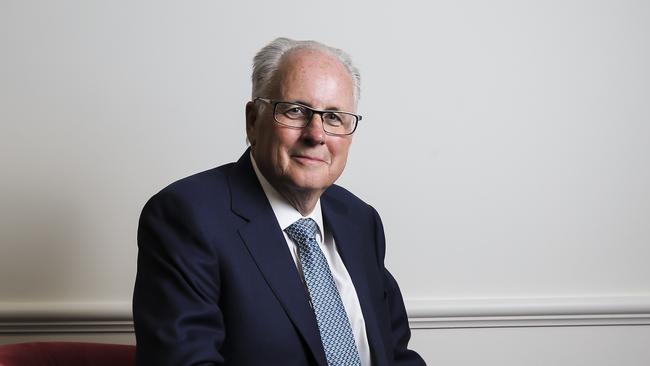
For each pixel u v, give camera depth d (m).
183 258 1.35
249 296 1.38
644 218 2.36
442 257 2.29
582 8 2.29
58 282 2.17
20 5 2.12
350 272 1.61
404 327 1.77
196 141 2.19
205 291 1.34
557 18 2.29
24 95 2.13
